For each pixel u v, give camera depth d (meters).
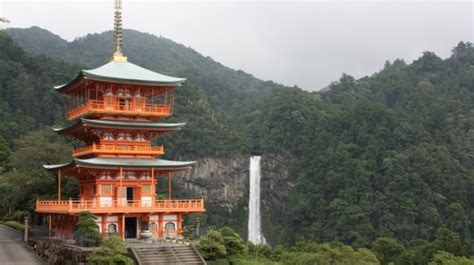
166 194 167.25
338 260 61.78
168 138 196.50
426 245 87.31
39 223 75.31
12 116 160.00
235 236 59.06
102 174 61.38
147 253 51.88
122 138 64.19
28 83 177.62
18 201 78.19
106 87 63.09
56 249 55.38
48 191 77.38
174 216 63.84
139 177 63.28
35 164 81.31
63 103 177.25
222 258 56.00
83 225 54.47
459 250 86.25
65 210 58.31
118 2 69.56
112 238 49.78
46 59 196.75
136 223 62.16
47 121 171.00
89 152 62.91
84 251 49.97
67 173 65.31
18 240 66.62
